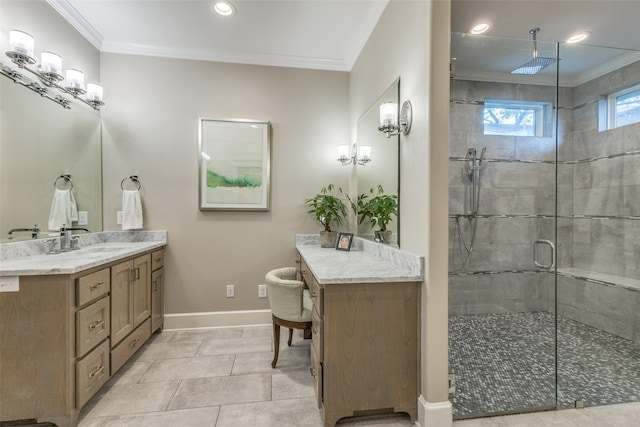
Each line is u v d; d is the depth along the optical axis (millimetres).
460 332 2072
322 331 1590
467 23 2141
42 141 2082
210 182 2895
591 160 2898
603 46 2428
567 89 2926
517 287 2266
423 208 1591
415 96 1675
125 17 2371
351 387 1568
